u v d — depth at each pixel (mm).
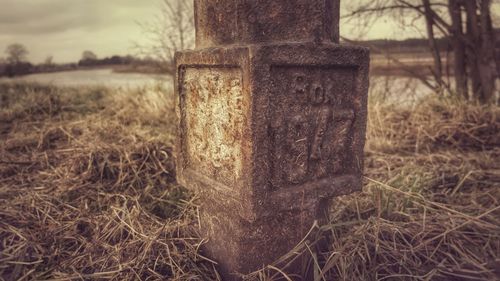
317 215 2143
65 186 3090
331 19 1934
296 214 2027
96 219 2641
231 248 1994
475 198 2871
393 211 2615
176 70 2145
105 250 2322
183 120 2189
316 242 2090
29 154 3826
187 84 2125
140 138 3912
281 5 1774
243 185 1760
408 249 2242
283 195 1832
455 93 4883
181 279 2031
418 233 2295
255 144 1695
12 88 7086
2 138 4281
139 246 2291
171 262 2146
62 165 3436
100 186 3090
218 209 2082
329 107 1950
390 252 2197
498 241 2320
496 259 2219
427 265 2191
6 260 2221
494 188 2975
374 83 5527
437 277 2115
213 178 2016
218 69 1868
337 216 2547
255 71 1645
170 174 3346
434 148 4082
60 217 2703
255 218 1744
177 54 2115
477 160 3582
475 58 5086
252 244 1937
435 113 4531
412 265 2141
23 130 4582
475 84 5129
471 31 5059
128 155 3408
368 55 1991
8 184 3209
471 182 3184
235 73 1762
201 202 2254
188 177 2184
